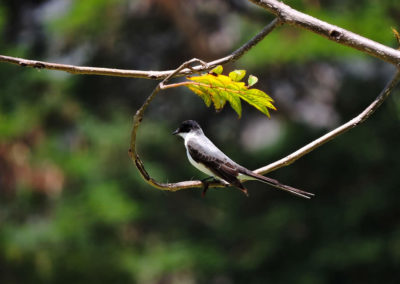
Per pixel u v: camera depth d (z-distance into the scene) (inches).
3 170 623.8
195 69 172.7
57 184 628.7
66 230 607.8
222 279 725.9
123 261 626.5
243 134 805.9
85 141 685.3
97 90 756.0
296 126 719.1
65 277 612.4
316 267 650.8
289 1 598.9
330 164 695.1
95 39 723.4
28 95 694.5
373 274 650.2
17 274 608.7
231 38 692.7
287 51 619.8
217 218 732.0
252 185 734.5
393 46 601.6
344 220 664.4
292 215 679.1
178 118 796.6
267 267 681.0
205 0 702.5
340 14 620.1
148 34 743.7
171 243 689.6
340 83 733.9
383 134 686.5
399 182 654.5
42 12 772.6
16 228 611.5
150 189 691.4
